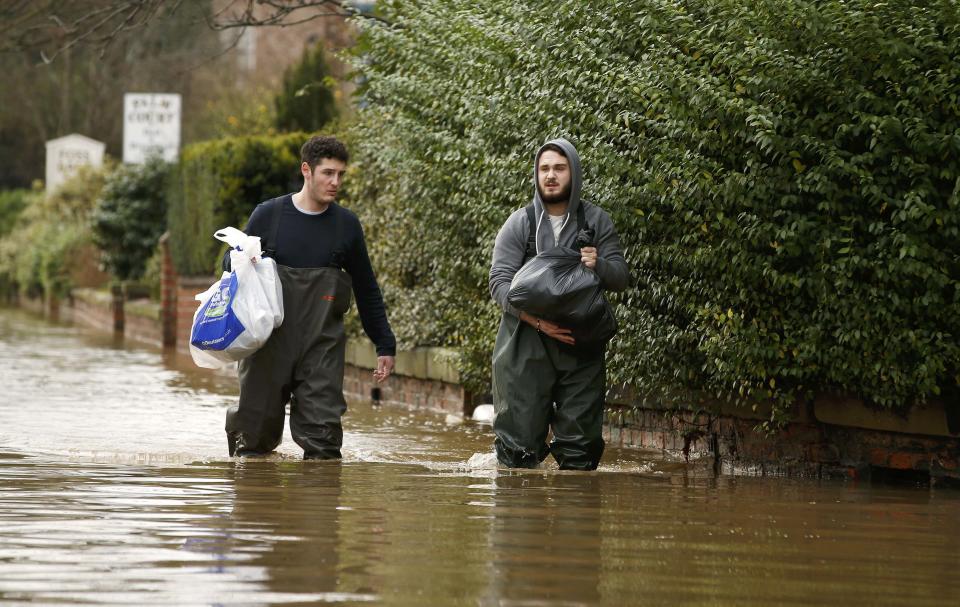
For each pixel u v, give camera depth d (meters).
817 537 11.66
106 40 33.50
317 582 9.29
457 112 23.92
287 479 15.13
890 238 15.32
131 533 11.09
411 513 12.53
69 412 25.34
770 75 15.62
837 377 15.91
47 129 127.75
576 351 17.00
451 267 25.42
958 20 14.98
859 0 15.20
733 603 8.95
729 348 16.52
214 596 8.80
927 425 15.90
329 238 18.45
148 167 66.88
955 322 15.11
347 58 29.30
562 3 18.91
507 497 13.85
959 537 11.83
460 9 24.14
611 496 14.17
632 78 17.27
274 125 54.53
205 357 18.05
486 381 25.77
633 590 9.25
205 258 46.22
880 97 15.47
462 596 8.96
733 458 18.97
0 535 10.95
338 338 18.52
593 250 16.55
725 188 16.03
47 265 87.44
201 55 102.94
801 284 15.78
